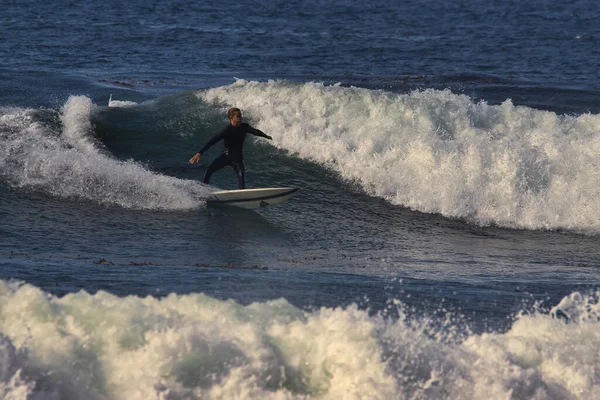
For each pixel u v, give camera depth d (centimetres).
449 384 1794
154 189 5019
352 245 4519
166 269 3212
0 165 5156
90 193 4953
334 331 1864
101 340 1783
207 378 1695
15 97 7269
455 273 3747
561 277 3747
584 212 5153
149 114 6328
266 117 6191
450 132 5888
